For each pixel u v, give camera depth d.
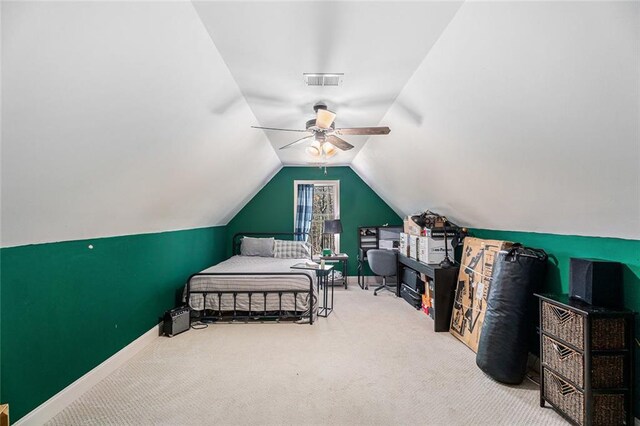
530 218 2.59
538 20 1.31
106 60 1.43
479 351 2.44
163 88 1.86
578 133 1.58
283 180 6.00
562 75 1.42
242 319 3.64
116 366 2.57
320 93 2.60
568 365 1.82
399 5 1.53
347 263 5.98
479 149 2.40
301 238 5.94
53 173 1.65
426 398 2.10
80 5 1.18
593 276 1.84
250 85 2.44
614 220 1.86
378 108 2.94
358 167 5.60
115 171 2.07
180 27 1.60
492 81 1.77
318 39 1.83
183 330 3.32
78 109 1.50
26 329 1.83
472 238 3.36
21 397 1.78
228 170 3.78
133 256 2.91
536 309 2.33
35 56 1.19
